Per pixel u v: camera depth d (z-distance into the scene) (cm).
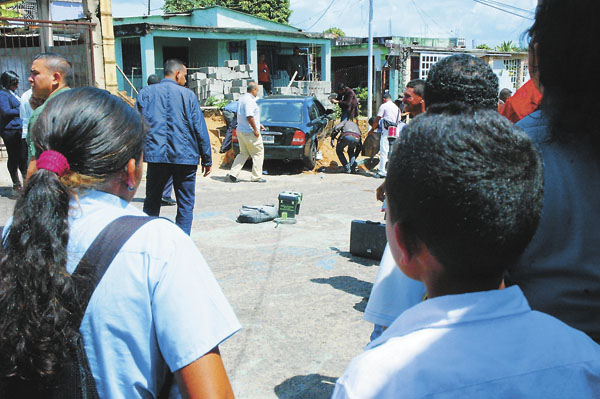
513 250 100
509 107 225
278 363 341
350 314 415
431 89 193
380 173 1182
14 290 117
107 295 123
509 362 93
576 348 96
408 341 99
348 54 2516
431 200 97
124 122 138
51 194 124
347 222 738
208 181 1073
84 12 1126
